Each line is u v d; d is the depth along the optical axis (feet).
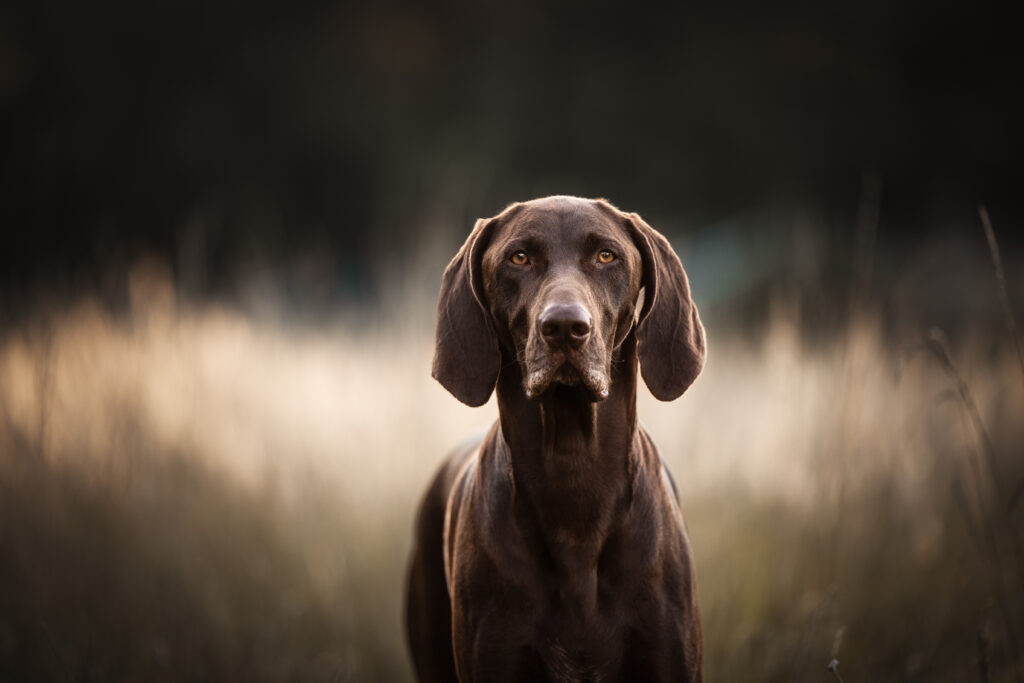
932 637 16.55
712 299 38.70
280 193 76.59
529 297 10.15
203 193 73.46
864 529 18.54
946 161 81.35
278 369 24.67
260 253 30.17
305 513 20.61
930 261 29.04
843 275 32.32
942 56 84.53
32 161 69.46
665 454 22.40
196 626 18.02
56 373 21.44
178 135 74.69
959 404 19.66
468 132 77.97
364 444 22.00
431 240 24.88
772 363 22.44
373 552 19.85
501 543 10.69
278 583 19.30
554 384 10.24
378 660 17.89
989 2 82.38
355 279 52.80
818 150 80.53
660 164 80.23
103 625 17.66
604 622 10.55
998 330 24.71
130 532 19.66
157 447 21.62
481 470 11.33
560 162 80.89
